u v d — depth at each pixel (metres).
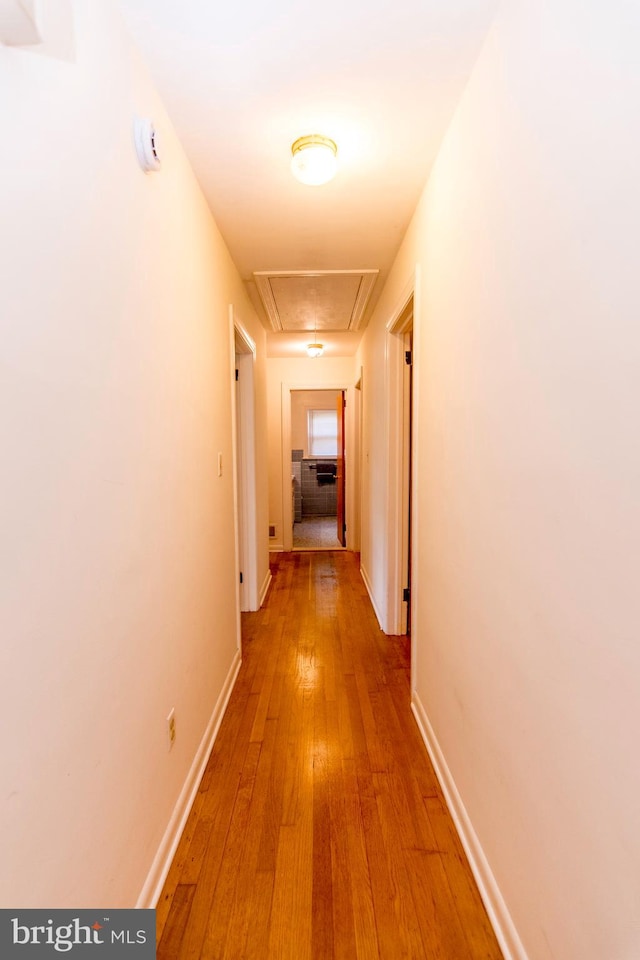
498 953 1.03
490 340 1.10
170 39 1.06
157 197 1.20
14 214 0.62
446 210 1.44
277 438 5.02
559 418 0.80
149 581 1.14
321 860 1.26
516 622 0.98
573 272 0.74
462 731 1.35
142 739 1.09
